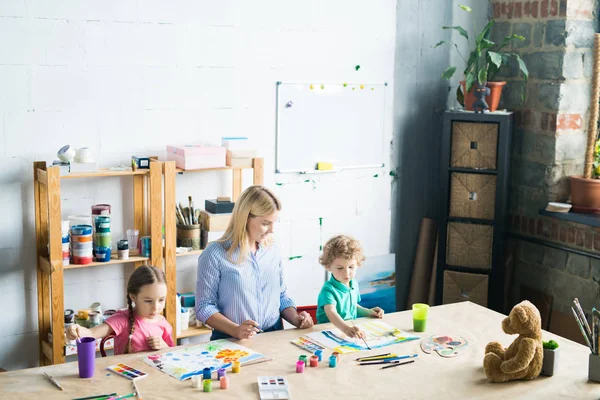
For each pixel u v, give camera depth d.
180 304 3.53
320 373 2.20
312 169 3.96
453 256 4.14
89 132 3.32
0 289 3.23
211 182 3.66
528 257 4.18
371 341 2.50
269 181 3.84
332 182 4.05
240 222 2.60
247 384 2.10
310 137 3.93
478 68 4.22
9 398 1.97
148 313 2.52
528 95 4.08
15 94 3.14
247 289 2.63
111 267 3.46
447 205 4.12
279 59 3.76
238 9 3.61
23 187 3.21
